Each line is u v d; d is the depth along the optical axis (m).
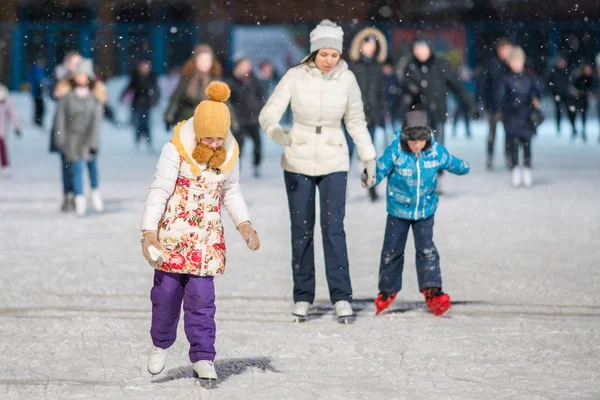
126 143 70.81
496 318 16.97
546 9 91.50
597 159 55.88
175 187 12.50
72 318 16.92
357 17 92.31
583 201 35.22
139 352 14.66
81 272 21.55
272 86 64.88
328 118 16.97
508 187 40.59
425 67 34.75
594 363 13.98
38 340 15.33
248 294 19.20
